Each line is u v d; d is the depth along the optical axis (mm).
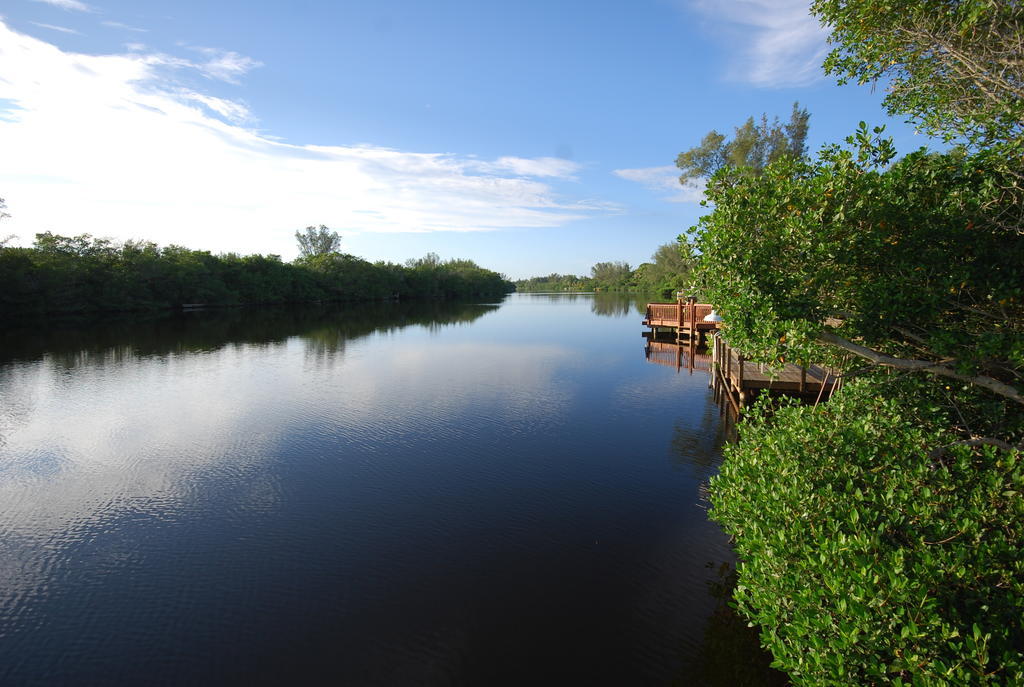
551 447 10633
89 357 22109
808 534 3910
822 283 4422
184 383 16969
